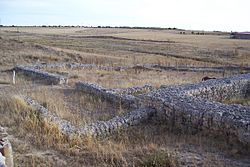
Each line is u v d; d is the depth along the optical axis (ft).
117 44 235.20
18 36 265.13
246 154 31.14
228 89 61.00
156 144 34.12
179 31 521.65
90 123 41.09
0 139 26.78
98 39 282.77
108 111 50.01
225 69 114.83
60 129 36.78
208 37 351.67
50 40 240.53
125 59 142.51
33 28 536.83
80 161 29.99
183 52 188.34
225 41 285.84
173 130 39.75
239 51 195.21
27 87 69.26
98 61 131.34
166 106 43.19
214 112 36.99
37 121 39.60
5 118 41.78
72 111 49.70
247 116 35.42
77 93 63.16
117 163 28.99
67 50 157.38
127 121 41.14
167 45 235.61
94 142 34.68
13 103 48.26
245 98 61.77
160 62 137.18
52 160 30.07
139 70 106.22
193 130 38.45
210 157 30.60
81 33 396.98
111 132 38.83
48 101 53.01
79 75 87.20
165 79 84.07
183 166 28.45
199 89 54.65
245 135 32.50
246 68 118.62
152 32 452.76
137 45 231.30
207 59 155.22
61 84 73.61
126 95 54.95
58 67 101.91
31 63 112.68
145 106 47.50
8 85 71.51
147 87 65.21
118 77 86.99
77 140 34.24
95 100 56.29
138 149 32.07
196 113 38.47
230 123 34.58
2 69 96.63
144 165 28.17
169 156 29.91
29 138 35.32
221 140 34.88
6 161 25.31
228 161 29.76
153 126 41.65
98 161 29.81
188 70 110.42
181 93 50.47
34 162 29.40
